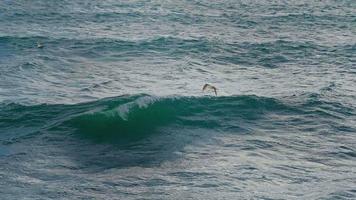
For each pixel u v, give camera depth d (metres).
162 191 49.44
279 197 48.97
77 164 55.62
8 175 51.78
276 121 73.31
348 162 58.78
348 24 164.62
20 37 126.31
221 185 50.88
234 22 164.62
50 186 49.81
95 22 155.50
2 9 169.75
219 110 75.38
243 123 71.81
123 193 48.94
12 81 92.25
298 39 137.50
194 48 122.12
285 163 57.44
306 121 73.44
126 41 126.44
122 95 79.19
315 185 51.91
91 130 65.75
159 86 93.00
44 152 58.59
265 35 144.62
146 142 63.12
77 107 74.56
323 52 122.56
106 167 55.03
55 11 170.62
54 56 111.56
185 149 60.84
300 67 109.06
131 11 175.12
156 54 116.50
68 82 94.50
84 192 48.88
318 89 90.00
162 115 71.75
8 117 70.75
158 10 180.00
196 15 173.88
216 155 59.09
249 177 53.00
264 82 96.94
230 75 102.19
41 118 70.81
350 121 74.19
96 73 101.19
